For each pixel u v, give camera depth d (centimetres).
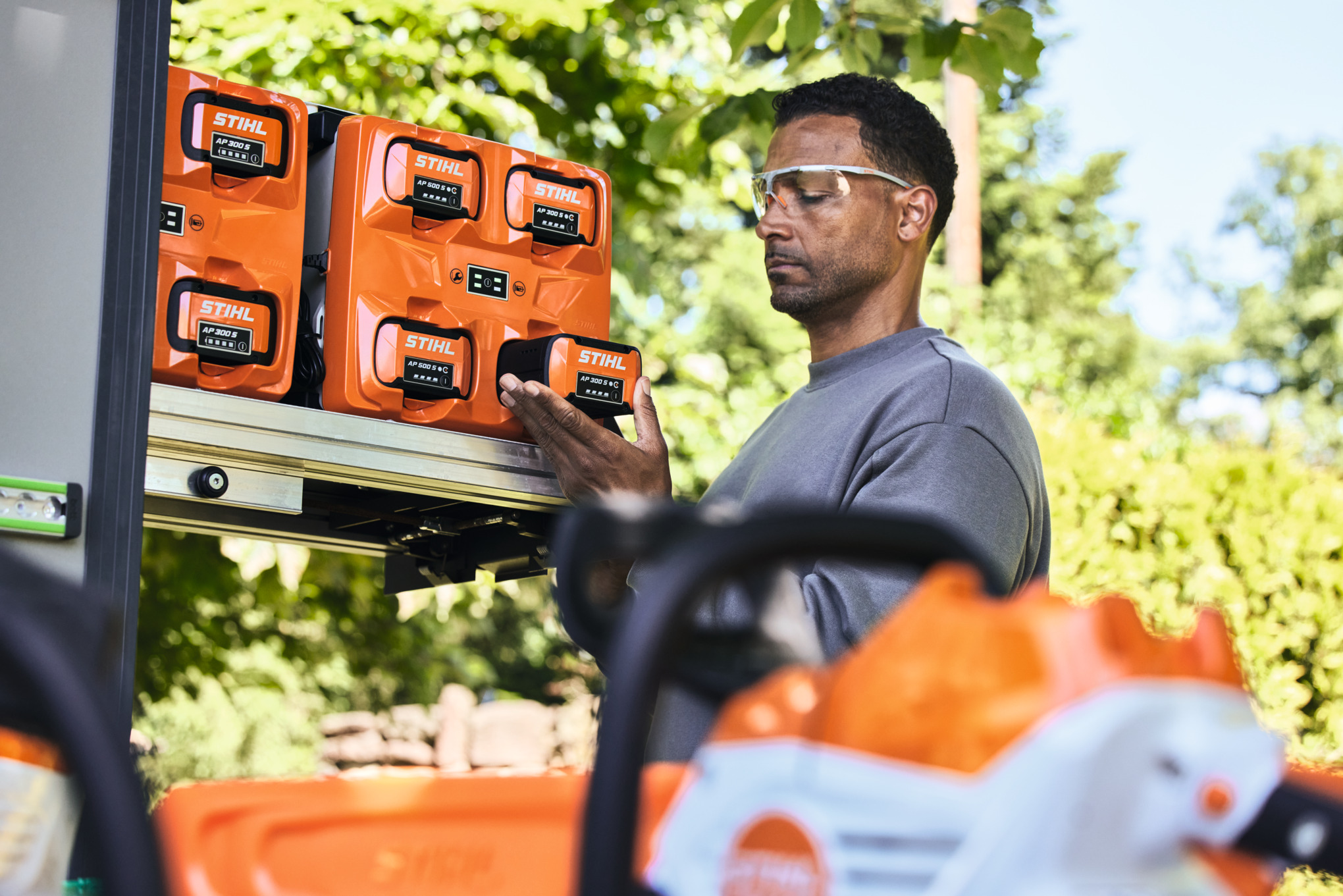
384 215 215
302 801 90
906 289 215
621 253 550
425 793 92
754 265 1509
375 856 88
